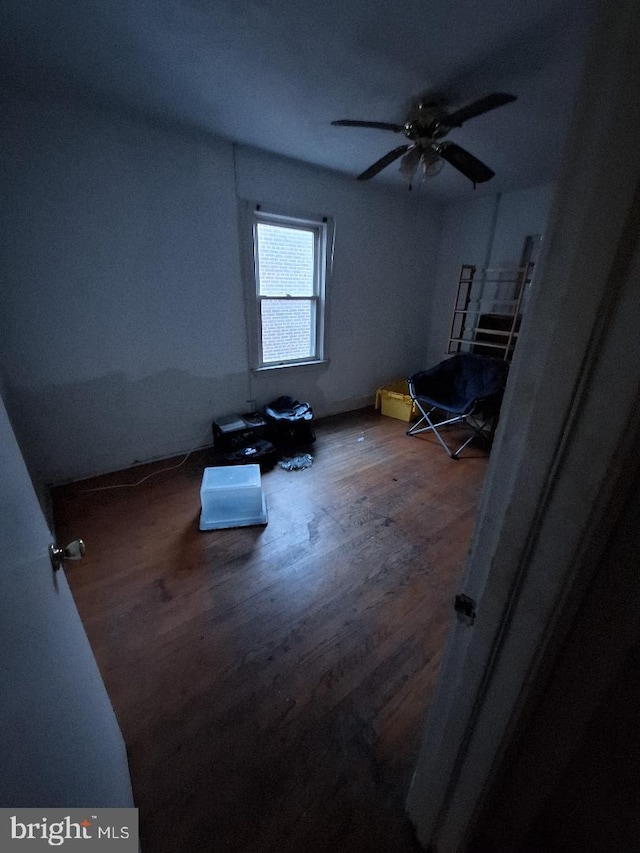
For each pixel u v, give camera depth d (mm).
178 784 959
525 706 550
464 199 3828
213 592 1584
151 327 2514
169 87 1816
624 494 380
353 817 905
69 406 2338
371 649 1342
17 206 1916
